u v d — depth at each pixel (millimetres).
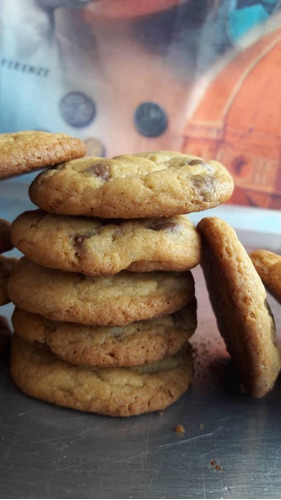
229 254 196
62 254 189
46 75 526
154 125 554
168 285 210
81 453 182
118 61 525
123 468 175
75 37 514
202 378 235
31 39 510
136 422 201
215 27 513
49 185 193
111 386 206
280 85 531
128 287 202
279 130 549
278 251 386
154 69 530
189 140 562
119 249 189
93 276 202
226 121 552
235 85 537
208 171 201
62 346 206
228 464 181
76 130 552
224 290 206
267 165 565
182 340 219
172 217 205
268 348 203
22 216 212
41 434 191
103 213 185
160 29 513
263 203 579
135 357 205
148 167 197
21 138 201
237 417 208
